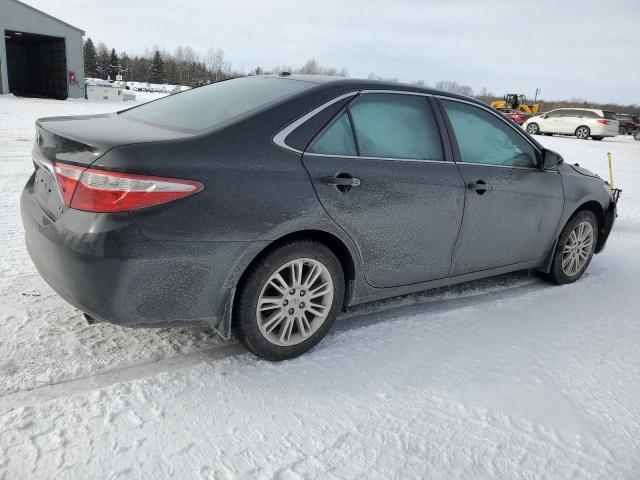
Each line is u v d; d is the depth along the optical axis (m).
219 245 2.30
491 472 2.04
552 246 4.05
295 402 2.37
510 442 2.21
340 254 2.87
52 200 2.37
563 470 2.08
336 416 2.30
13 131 12.01
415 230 3.03
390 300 3.64
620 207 8.00
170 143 2.25
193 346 2.80
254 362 2.67
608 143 23.39
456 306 3.61
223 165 2.31
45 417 2.13
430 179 3.04
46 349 2.64
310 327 2.76
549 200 3.79
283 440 2.12
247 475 1.92
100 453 1.96
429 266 3.20
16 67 38.22
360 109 2.86
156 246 2.16
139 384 2.39
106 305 2.18
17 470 1.85
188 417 2.21
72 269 2.16
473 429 2.28
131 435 2.07
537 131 26.19
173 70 105.25
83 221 2.13
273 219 2.42
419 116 3.13
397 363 2.77
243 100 2.80
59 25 32.97
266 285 2.52
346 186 2.66
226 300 2.43
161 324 2.33
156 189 2.14
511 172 3.53
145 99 45.69
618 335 3.31
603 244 4.58
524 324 3.38
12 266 3.67
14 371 2.43
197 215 2.23
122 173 2.09
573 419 2.40
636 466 2.13
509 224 3.57
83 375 2.46
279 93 2.79
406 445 2.15
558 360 2.93
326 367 2.68
